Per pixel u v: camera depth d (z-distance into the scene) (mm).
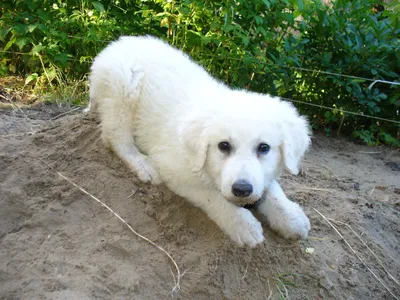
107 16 1437
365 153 1294
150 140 865
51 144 904
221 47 1287
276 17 1291
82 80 1422
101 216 778
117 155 872
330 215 891
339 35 1347
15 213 778
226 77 1337
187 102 830
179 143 780
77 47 1435
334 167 1165
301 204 910
